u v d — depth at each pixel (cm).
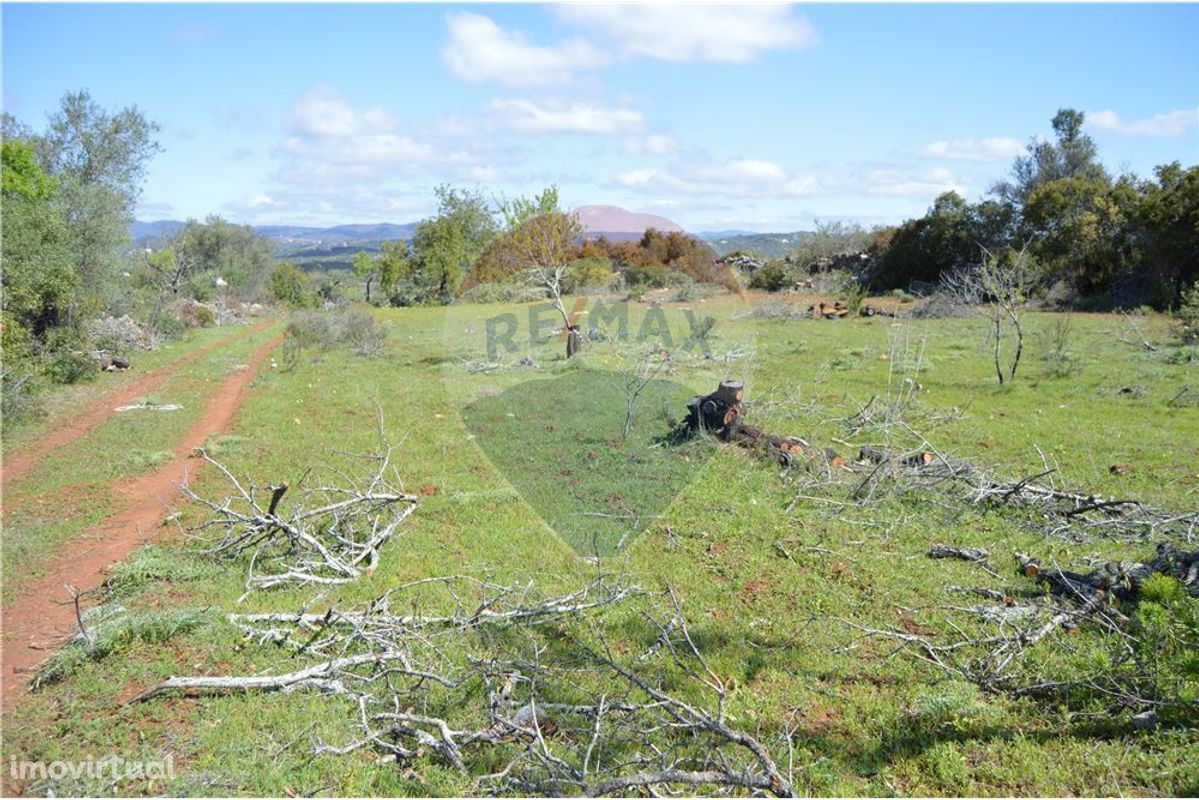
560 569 725
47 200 2130
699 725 425
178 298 3662
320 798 415
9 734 477
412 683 529
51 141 2791
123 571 694
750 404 1309
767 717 493
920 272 3891
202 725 481
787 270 4009
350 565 719
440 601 656
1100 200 3106
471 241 4134
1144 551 726
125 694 521
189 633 592
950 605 643
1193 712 462
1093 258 3120
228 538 765
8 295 1611
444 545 787
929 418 1283
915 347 2106
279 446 1206
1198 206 2762
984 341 2142
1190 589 584
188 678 504
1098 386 1549
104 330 2284
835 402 1459
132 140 2916
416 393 1614
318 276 6994
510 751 457
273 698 511
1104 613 585
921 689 514
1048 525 807
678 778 381
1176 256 2845
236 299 4766
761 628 614
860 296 3183
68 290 1816
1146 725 464
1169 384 1549
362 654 561
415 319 3216
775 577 707
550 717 481
